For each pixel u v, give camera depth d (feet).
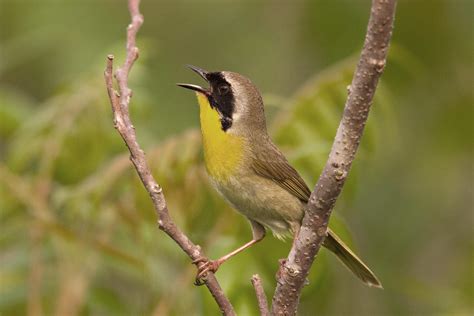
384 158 45.42
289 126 35.09
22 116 40.83
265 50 48.91
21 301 34.63
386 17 20.98
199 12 49.14
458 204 48.73
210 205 33.88
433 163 48.42
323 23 47.88
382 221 47.03
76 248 34.06
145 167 23.62
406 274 45.27
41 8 46.52
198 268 26.03
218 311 32.27
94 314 37.22
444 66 48.11
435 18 47.42
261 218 32.04
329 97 35.24
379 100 35.83
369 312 44.78
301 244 24.18
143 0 48.65
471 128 48.37
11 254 36.09
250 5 49.42
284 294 24.80
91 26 46.52
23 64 47.11
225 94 31.53
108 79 23.70
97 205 33.32
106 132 37.78
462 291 43.93
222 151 31.24
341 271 45.01
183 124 45.83
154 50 45.06
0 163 37.27
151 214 33.19
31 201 35.17
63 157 37.32
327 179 23.20
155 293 34.22
